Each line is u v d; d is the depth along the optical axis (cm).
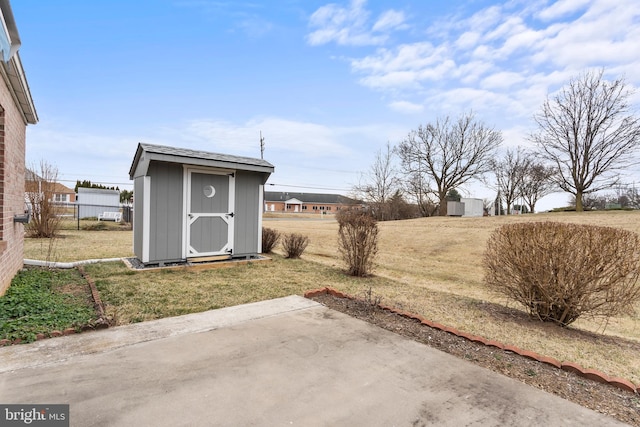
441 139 3303
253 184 871
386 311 473
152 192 715
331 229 2152
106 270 678
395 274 915
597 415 242
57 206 1415
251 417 219
